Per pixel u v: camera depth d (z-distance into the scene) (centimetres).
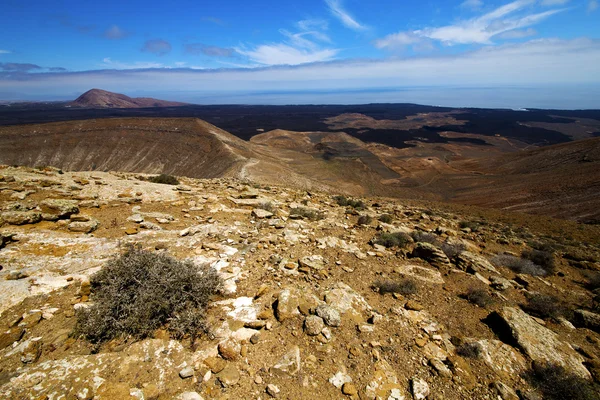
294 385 416
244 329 499
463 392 439
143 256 584
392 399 415
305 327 511
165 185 1462
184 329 473
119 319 466
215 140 12606
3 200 938
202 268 621
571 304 768
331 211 1470
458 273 827
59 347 427
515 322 583
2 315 458
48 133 14050
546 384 467
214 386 399
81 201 1017
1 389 345
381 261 859
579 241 1759
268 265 735
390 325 566
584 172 9212
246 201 1332
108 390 355
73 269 607
